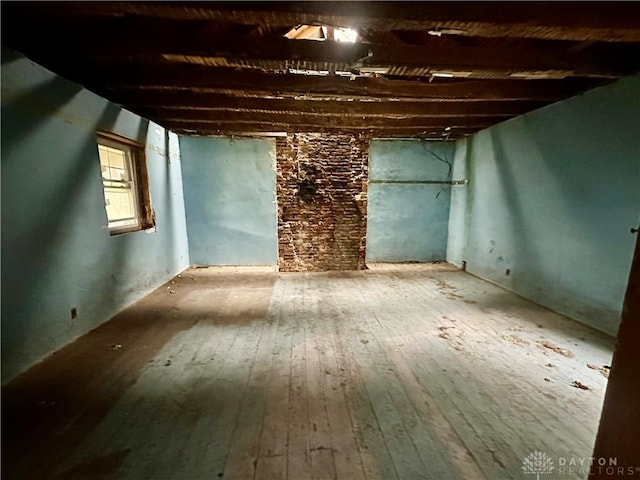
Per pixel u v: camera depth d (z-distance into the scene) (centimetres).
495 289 416
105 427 162
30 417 169
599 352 244
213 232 543
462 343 260
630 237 252
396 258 589
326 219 521
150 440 154
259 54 207
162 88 273
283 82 272
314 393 193
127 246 344
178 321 305
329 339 268
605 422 95
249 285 433
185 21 196
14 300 203
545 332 281
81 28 191
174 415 172
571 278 312
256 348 251
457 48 216
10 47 200
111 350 245
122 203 376
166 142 457
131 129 358
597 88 275
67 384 199
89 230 279
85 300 274
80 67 242
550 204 337
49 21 181
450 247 581
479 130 474
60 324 245
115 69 250
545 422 168
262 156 531
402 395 191
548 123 337
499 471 138
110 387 197
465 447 151
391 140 554
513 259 402
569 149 309
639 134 243
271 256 559
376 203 571
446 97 294
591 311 291
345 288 420
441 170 570
